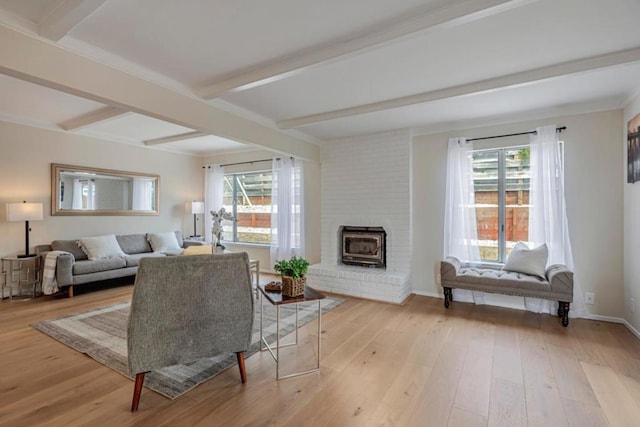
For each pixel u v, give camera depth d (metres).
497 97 3.25
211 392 2.08
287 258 5.51
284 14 1.95
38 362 2.47
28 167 4.41
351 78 2.84
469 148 4.14
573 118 3.59
